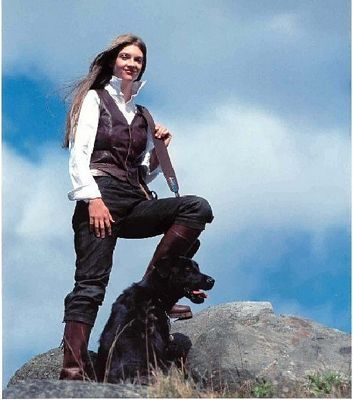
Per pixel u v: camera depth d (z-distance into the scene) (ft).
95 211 21.77
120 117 22.58
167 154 23.24
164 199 22.39
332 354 21.21
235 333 21.97
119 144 22.40
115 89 22.80
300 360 21.01
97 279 21.94
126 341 21.98
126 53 22.89
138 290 22.40
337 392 20.07
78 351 21.58
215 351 21.57
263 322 24.09
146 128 23.27
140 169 23.08
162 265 22.20
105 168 22.30
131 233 22.76
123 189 22.30
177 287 22.18
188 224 22.09
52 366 25.27
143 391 19.39
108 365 21.57
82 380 21.34
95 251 21.94
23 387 18.97
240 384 20.80
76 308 21.76
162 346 22.15
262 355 21.25
